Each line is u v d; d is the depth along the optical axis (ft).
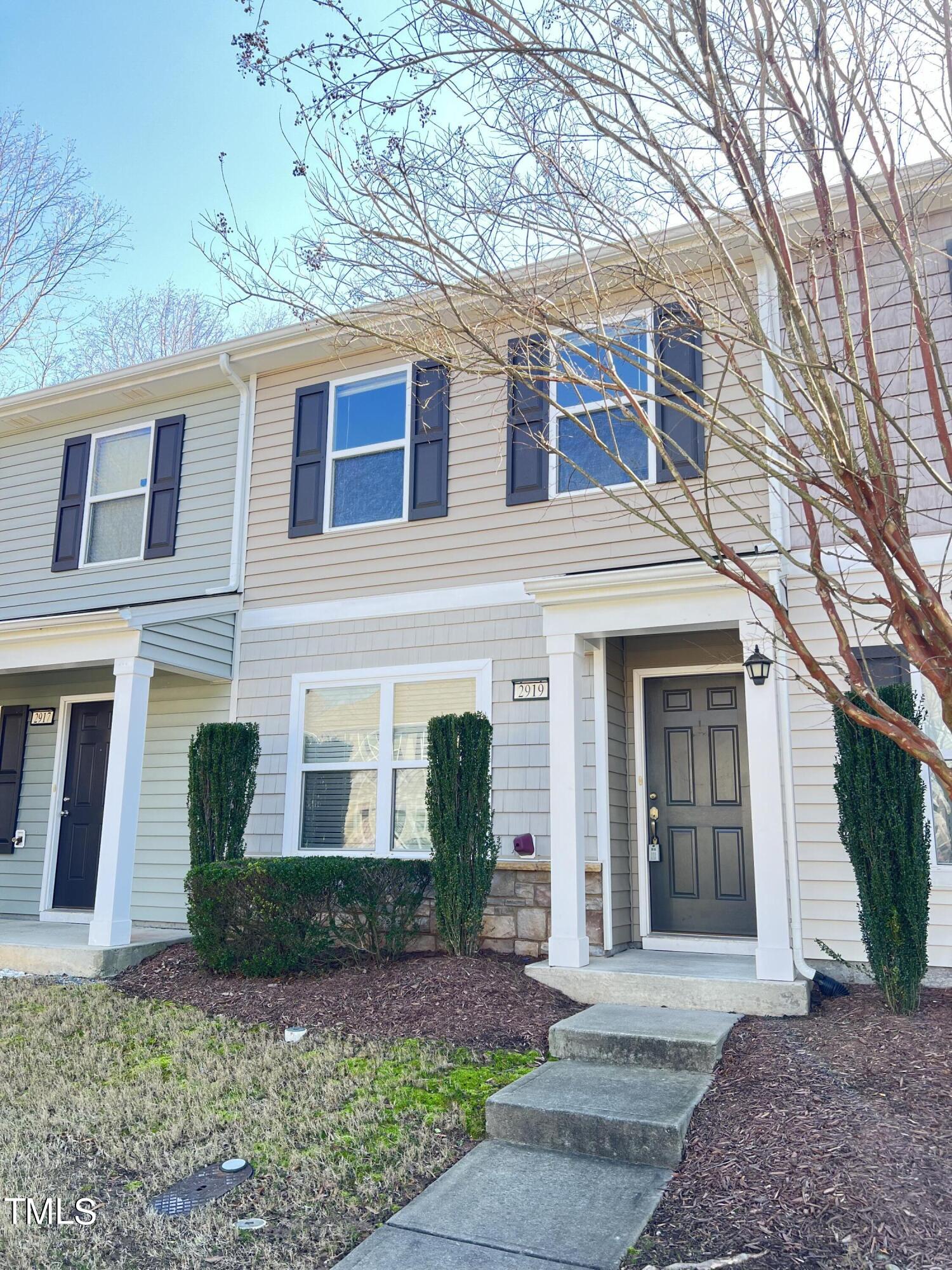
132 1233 11.32
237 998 21.06
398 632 27.71
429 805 23.44
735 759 24.82
